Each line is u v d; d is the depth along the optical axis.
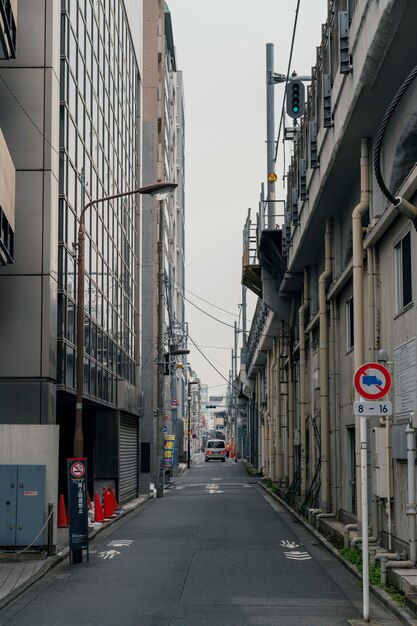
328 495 22.67
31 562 16.33
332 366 22.53
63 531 22.14
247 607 11.91
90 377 25.53
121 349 33.50
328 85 17.83
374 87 14.35
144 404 48.53
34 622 10.92
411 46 12.95
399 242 15.22
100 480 31.16
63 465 30.80
